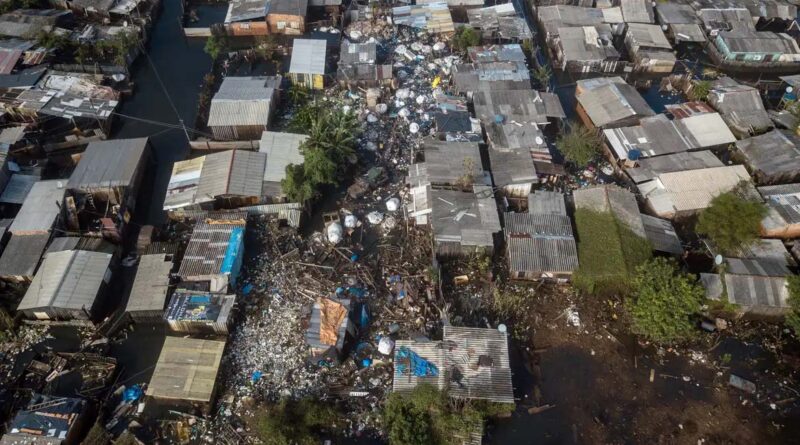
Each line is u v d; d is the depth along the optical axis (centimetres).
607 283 3794
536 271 3831
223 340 3472
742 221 3984
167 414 3225
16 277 3725
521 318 3778
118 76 5438
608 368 3556
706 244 4053
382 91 5331
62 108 4834
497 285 3925
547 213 4141
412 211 4191
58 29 5734
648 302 3528
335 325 3444
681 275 3588
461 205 4109
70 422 3025
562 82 5866
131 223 4275
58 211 4038
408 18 6203
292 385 3356
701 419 3338
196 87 5609
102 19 6138
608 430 3269
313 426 3173
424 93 5425
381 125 5072
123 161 4416
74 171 4312
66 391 3300
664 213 4300
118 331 3622
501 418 3297
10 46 5428
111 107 4962
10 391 3300
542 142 4653
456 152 4488
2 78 5044
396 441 2956
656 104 5606
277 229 4181
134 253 4069
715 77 5869
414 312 3700
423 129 5034
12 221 3988
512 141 4656
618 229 3934
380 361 3481
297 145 4584
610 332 3725
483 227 3984
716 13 6397
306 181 4219
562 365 3559
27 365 3394
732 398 3441
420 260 4034
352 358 3475
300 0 6262
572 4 6706
